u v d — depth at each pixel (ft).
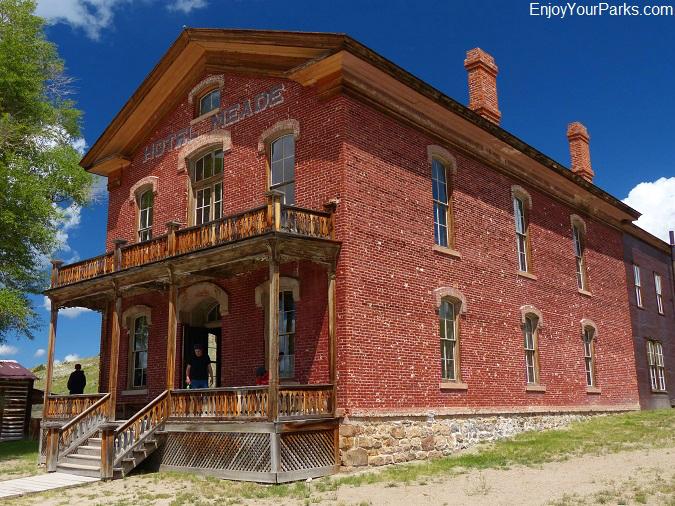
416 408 50.93
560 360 72.38
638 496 33.42
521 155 69.26
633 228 97.76
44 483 44.62
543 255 73.26
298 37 51.70
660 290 104.01
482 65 75.36
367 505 34.01
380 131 52.85
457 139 62.03
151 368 62.08
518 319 66.18
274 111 55.31
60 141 84.38
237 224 46.29
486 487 37.93
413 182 55.31
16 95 80.12
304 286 50.11
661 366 98.12
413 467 45.65
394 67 51.70
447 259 57.62
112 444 45.55
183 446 47.60
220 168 60.44
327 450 44.55
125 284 54.80
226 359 54.65
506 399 61.67
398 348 50.47
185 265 49.32
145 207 67.92
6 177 70.33
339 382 46.19
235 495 38.14
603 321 83.97
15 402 88.22
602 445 53.42
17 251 76.48
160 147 66.54
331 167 49.62
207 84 62.13
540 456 48.70
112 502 37.52
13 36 80.33
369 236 49.73
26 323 75.36
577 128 96.32
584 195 83.51
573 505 32.50
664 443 52.90
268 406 41.65
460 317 57.98
